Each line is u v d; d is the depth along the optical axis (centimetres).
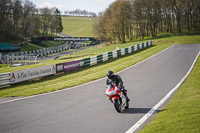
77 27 18250
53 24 13475
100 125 726
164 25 10450
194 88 1211
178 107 847
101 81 1642
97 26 8706
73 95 1227
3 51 8075
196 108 795
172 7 8438
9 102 1133
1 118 853
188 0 8081
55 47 10162
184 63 2327
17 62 5034
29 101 1133
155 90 1262
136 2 7925
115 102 834
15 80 1706
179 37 6662
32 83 1727
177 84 1392
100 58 2883
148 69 2108
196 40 5566
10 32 10444
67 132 673
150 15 8438
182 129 604
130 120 764
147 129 638
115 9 7462
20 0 10069
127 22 7975
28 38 11625
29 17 10675
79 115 847
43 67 1972
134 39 9031
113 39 8044
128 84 1485
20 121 803
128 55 3434
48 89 1423
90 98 1134
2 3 9675
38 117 843
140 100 1055
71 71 2283
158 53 3438
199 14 8381
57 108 965
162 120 706
